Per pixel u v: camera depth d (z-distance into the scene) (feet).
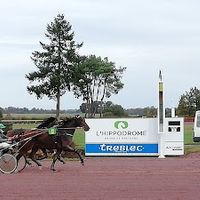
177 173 63.41
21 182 56.13
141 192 47.65
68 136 69.46
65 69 276.41
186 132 191.42
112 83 355.97
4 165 65.51
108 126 95.91
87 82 310.45
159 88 93.56
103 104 352.28
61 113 322.75
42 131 68.44
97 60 346.33
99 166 74.13
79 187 51.55
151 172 64.85
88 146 95.86
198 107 333.21
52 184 54.13
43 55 275.80
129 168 70.64
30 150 70.54
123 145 95.55
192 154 95.20
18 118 314.96
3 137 70.44
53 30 277.23
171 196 45.11
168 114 111.14
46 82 273.54
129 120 95.45
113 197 44.88
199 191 48.06
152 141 94.94
